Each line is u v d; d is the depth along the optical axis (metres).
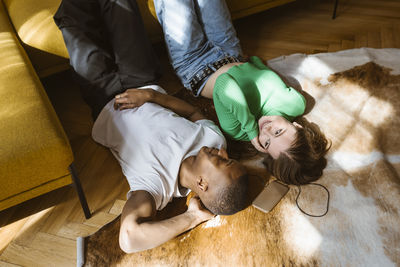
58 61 1.55
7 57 1.32
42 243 1.20
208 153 1.14
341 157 1.36
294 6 2.30
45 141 1.01
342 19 2.15
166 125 1.23
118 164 1.44
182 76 1.62
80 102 1.71
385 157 1.33
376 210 1.19
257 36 2.07
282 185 1.30
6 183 1.01
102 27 1.46
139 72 1.48
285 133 1.22
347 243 1.12
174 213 1.26
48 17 1.48
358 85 1.62
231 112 1.31
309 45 1.97
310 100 1.59
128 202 1.09
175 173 1.16
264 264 1.10
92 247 1.16
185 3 1.46
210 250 1.14
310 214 1.21
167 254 1.14
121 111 1.32
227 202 1.10
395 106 1.51
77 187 1.16
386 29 2.03
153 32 1.72
